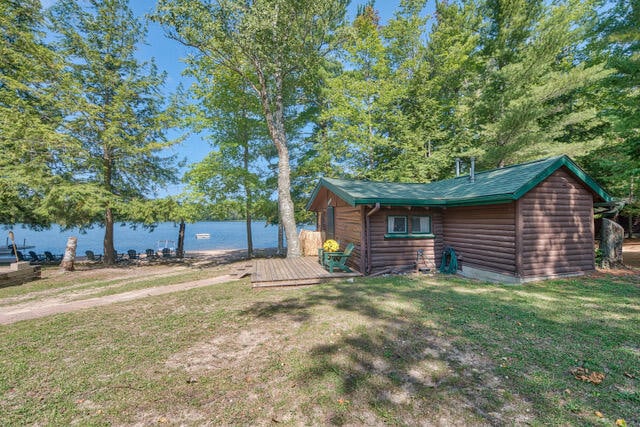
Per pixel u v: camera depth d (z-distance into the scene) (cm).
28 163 1294
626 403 264
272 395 289
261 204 1666
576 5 1488
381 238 938
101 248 3581
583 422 242
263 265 1048
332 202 1281
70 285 1005
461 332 426
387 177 1805
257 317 521
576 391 283
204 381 317
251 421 254
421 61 1869
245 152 1773
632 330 423
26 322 536
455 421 246
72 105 1355
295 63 1398
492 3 1647
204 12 1143
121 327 491
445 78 1834
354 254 1010
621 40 1019
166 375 332
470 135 1781
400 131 1858
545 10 1556
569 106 1611
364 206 913
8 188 1276
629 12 1241
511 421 245
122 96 1530
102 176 1570
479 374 317
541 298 598
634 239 1817
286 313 537
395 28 1845
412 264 965
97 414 266
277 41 1236
